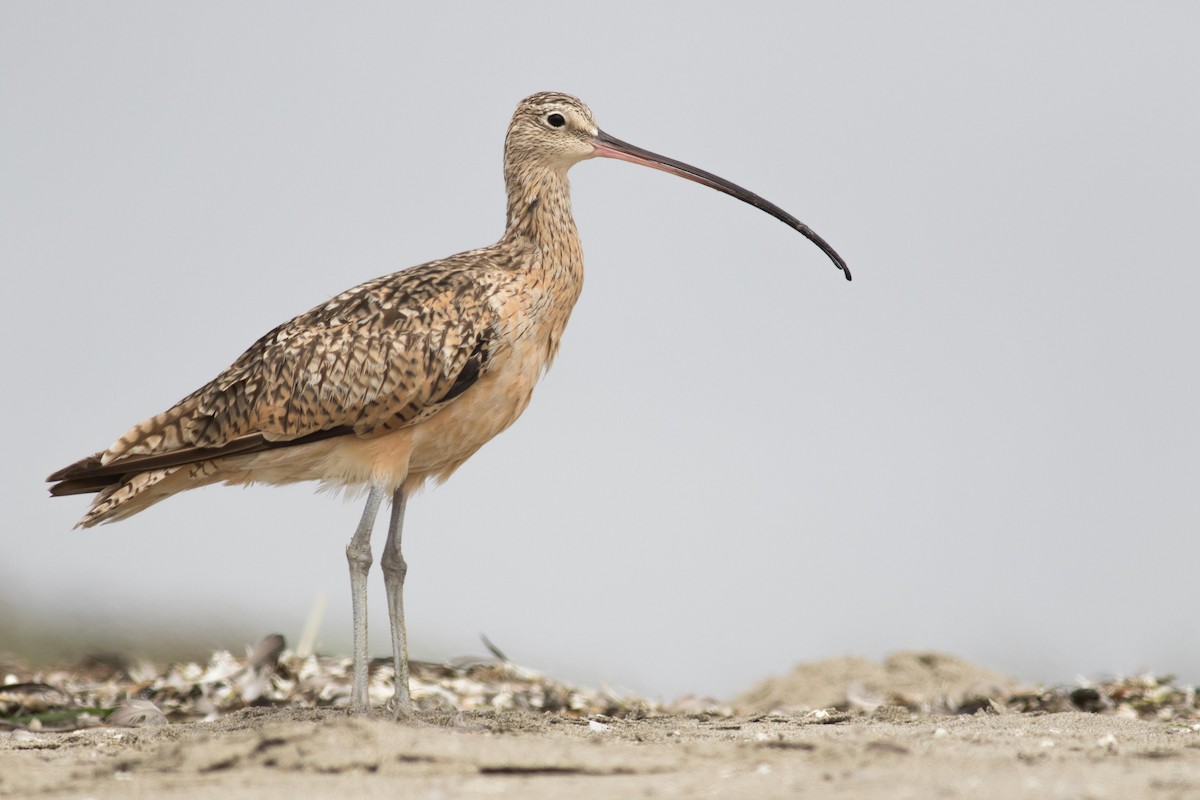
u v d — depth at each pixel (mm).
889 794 8609
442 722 12078
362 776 9398
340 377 12398
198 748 10000
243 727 11875
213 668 16547
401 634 13047
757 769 9617
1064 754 10055
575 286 13719
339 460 12641
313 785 9117
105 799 8891
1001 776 9156
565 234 13672
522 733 11570
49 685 15422
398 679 12883
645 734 11586
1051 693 15164
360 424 12500
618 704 16141
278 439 12508
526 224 13656
